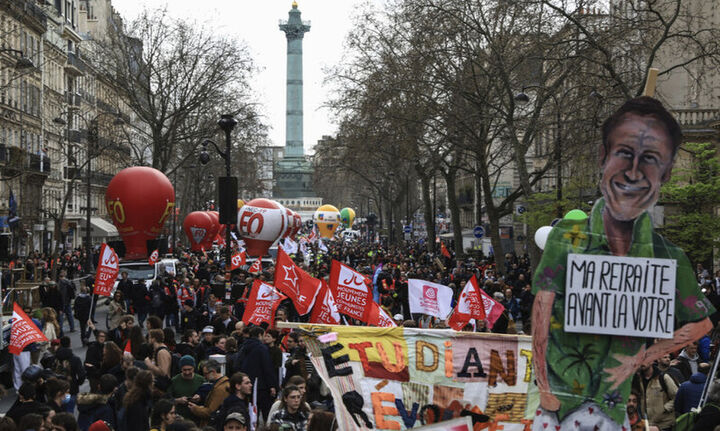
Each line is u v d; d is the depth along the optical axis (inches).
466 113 1859.0
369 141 2239.2
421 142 2154.3
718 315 899.4
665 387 545.3
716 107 2032.5
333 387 339.3
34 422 401.1
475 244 3046.3
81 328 1142.3
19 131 2719.0
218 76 2755.9
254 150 3934.5
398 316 813.9
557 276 310.8
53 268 1758.1
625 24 1342.3
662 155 304.5
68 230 3267.7
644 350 308.7
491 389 339.0
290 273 681.6
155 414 447.8
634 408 366.9
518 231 3196.4
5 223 2229.3
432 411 339.9
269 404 612.7
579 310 309.4
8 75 2598.4
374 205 7436.0
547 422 311.3
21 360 714.2
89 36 3914.9
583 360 310.7
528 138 1696.6
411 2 1756.9
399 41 2124.8
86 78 3713.1
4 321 766.5
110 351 613.3
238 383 491.5
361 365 340.2
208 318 1035.9
